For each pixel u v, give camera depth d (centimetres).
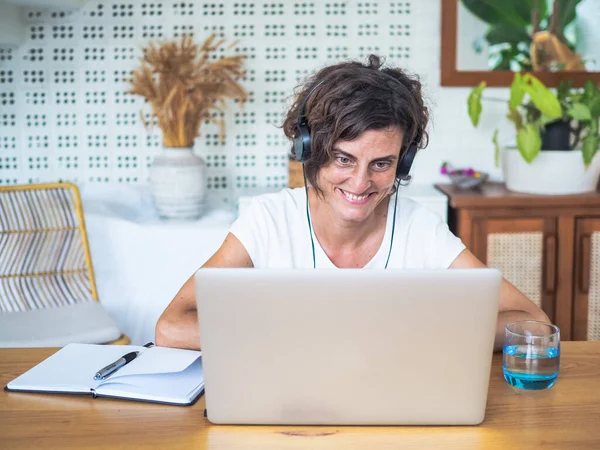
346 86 139
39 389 135
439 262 169
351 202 151
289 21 318
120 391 132
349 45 321
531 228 290
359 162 142
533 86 278
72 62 317
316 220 171
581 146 297
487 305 112
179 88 287
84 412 126
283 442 115
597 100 286
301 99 155
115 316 292
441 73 319
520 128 296
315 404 118
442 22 315
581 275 293
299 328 113
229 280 111
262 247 171
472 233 289
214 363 116
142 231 288
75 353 151
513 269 292
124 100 320
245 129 325
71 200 263
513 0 315
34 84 318
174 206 296
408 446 113
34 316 245
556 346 136
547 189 290
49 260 260
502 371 145
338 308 112
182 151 296
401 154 152
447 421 119
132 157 324
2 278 254
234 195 327
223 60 294
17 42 306
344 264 172
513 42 319
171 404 129
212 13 316
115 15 315
